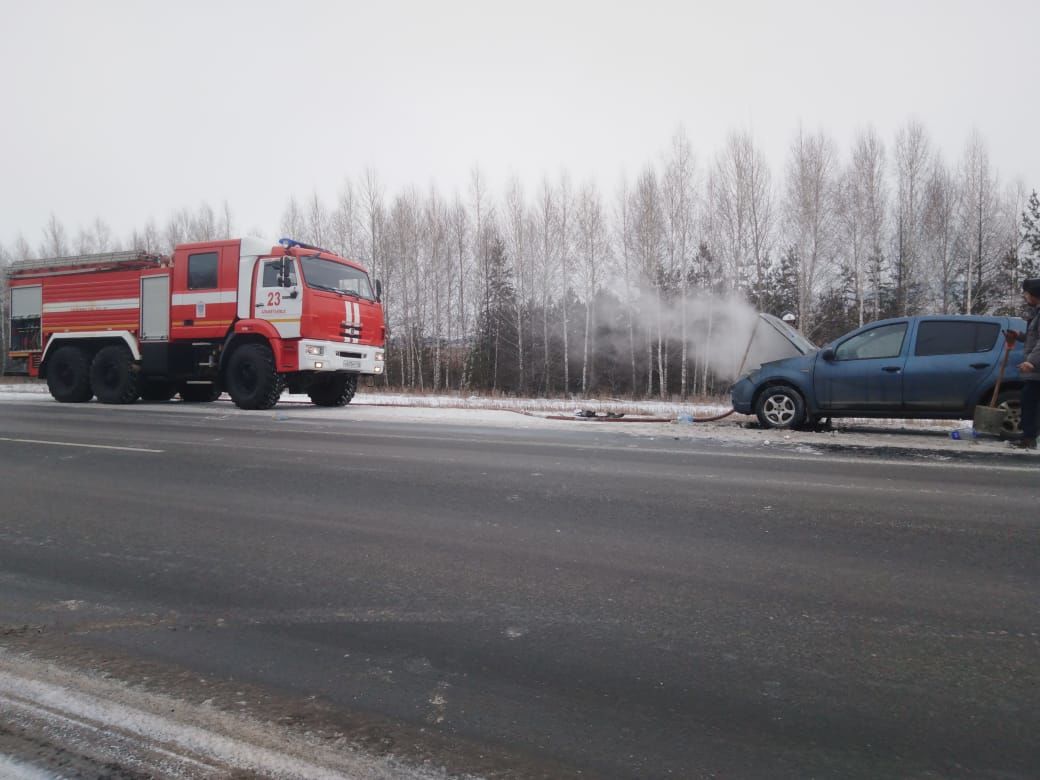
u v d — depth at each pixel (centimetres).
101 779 194
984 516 471
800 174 2786
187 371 1364
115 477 611
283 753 205
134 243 4862
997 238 2867
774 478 603
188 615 310
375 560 382
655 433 937
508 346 3378
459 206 3528
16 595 336
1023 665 257
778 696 236
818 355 955
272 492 550
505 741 210
